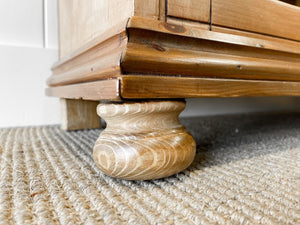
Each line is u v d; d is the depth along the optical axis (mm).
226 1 322
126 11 271
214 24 315
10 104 680
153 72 269
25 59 687
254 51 350
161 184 294
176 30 270
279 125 784
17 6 673
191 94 293
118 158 277
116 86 248
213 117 975
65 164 364
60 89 516
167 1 277
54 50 720
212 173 333
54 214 224
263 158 410
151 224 210
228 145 507
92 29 387
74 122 653
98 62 302
